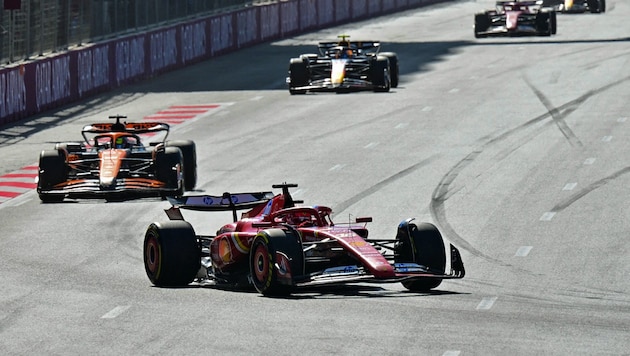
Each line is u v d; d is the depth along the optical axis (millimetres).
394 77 149875
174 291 58312
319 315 51250
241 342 46875
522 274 62688
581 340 46406
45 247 72312
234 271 59594
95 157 90688
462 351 44812
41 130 125875
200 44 189750
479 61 176375
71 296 57656
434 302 54312
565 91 138875
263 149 109188
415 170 95438
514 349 45000
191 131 122938
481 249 69375
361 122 123250
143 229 77625
